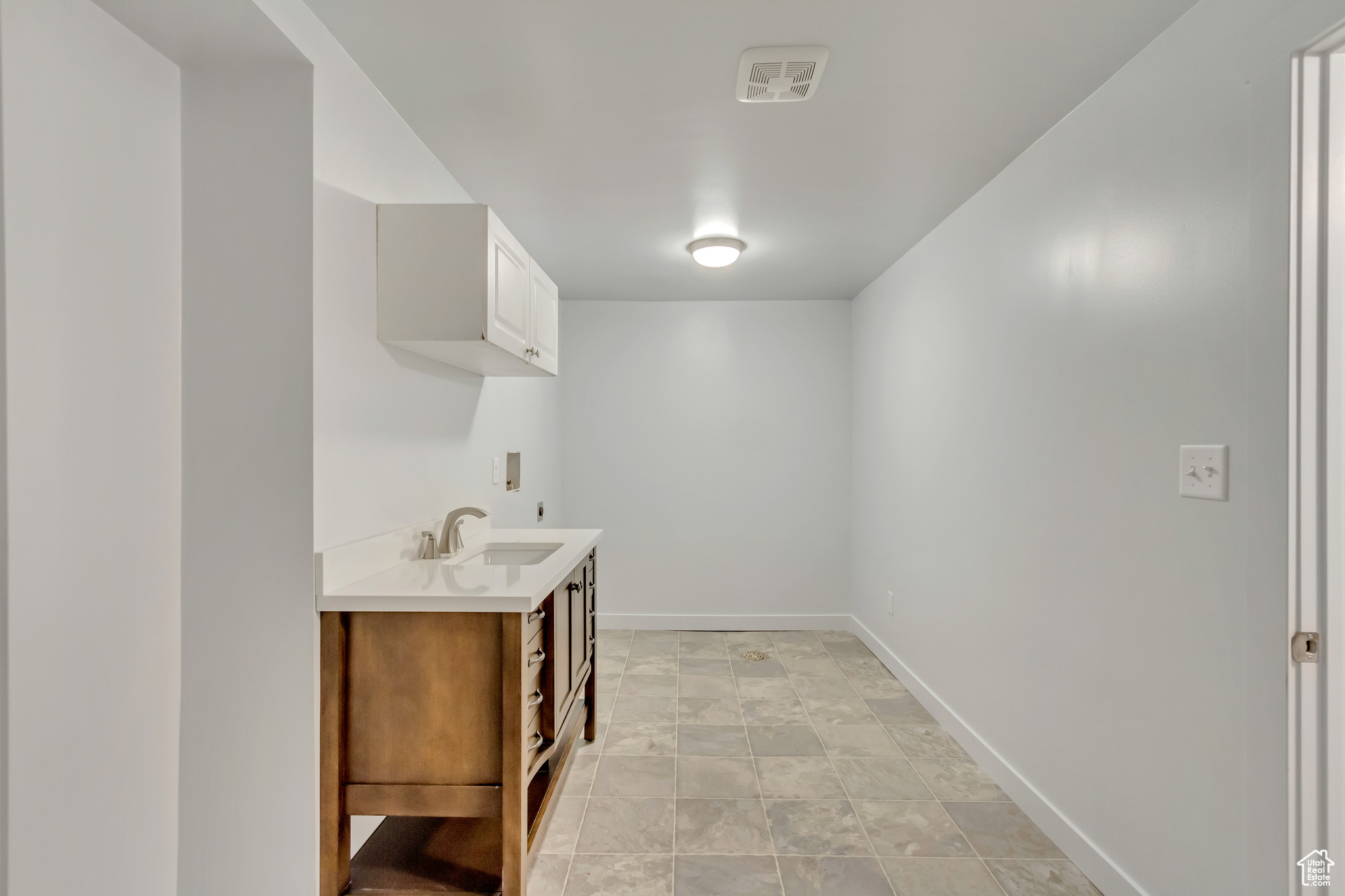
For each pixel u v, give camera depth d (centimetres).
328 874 165
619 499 486
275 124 160
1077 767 206
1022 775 238
